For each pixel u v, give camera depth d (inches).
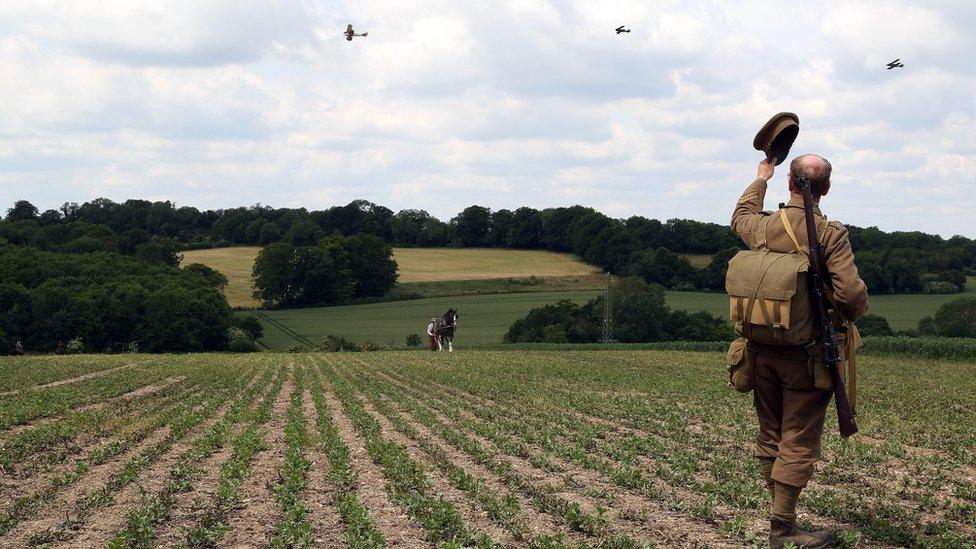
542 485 335.3
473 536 254.7
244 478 361.1
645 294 3248.0
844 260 222.8
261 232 5718.5
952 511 285.9
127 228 6530.5
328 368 1253.7
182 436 497.0
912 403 681.0
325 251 4180.6
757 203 254.1
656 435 496.7
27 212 6692.9
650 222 4579.2
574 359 1456.7
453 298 4163.4
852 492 323.0
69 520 283.1
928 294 3309.5
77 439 481.7
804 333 225.8
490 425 535.8
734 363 244.4
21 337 2979.8
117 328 3058.6
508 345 2423.7
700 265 4188.0
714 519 276.8
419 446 456.1
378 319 3814.0
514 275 4566.9
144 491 322.0
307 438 459.5
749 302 229.8
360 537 252.8
